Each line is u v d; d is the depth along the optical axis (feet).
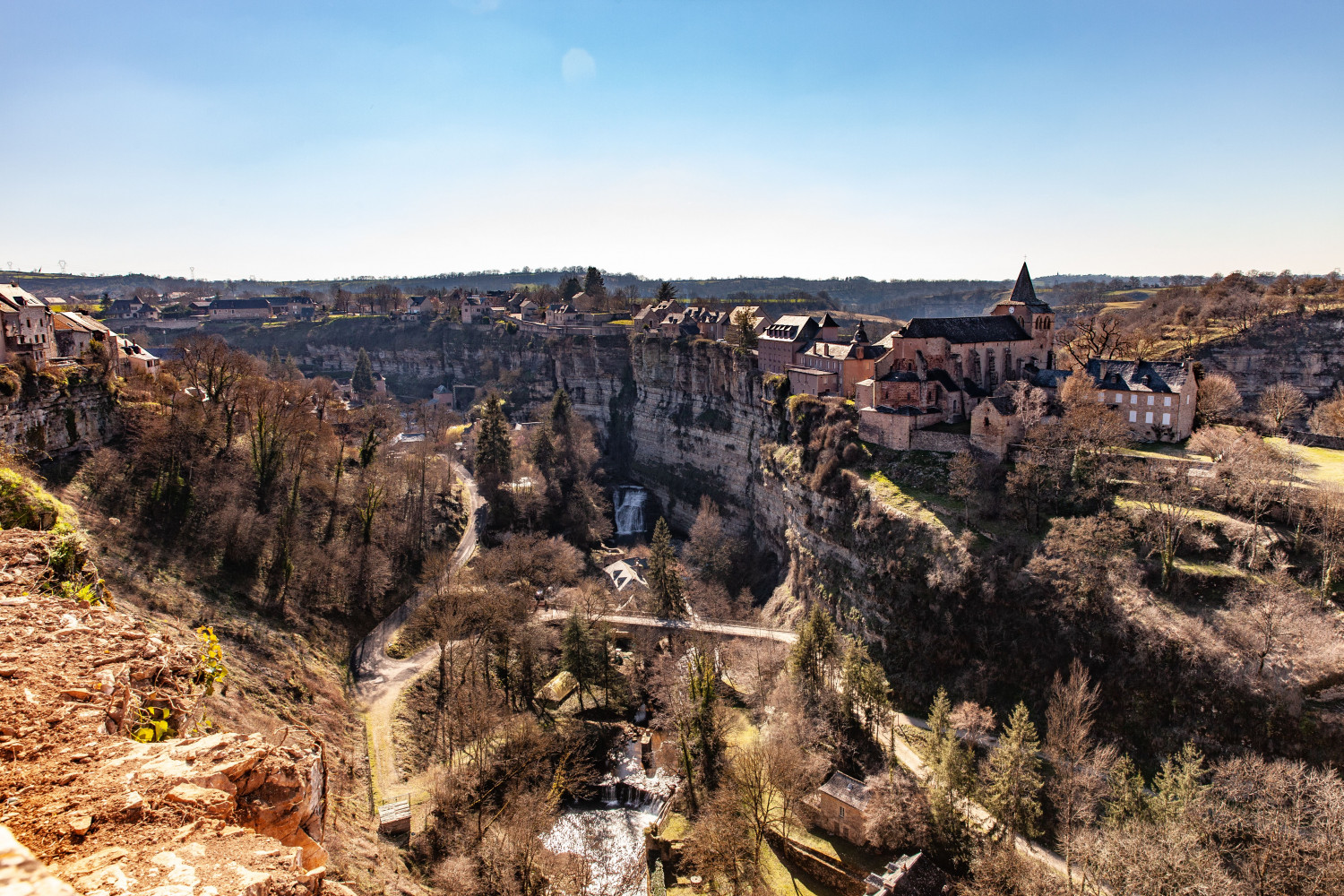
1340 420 348.18
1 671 58.54
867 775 245.24
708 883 221.05
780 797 246.47
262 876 38.32
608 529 521.24
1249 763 200.85
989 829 214.48
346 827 200.44
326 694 267.80
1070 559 263.08
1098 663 247.70
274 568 313.32
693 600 406.62
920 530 311.06
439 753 260.42
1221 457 283.59
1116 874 173.27
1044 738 245.65
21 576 93.25
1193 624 235.40
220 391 385.50
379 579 347.77
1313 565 238.89
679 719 269.85
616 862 236.22
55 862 37.11
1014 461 324.80
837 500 359.87
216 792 45.91
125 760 48.26
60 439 304.91
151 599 254.68
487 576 370.12
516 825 211.82
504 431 486.38
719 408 558.97
